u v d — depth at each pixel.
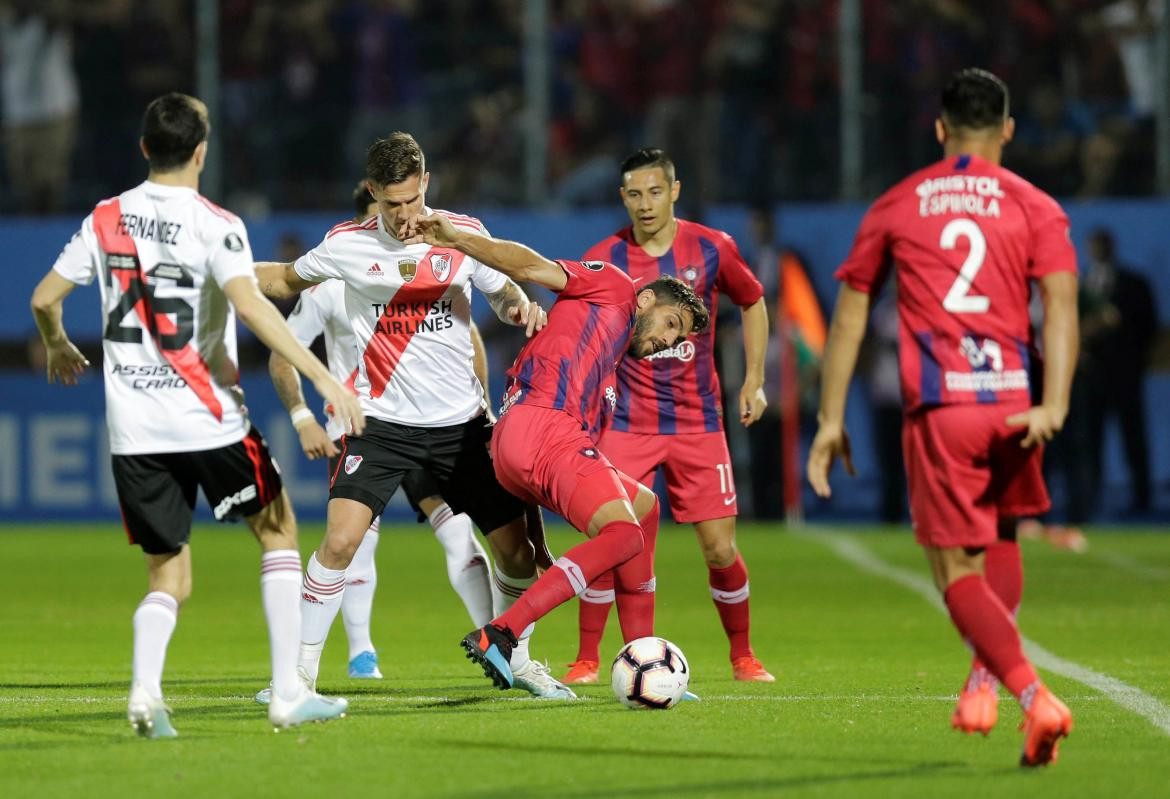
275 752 19.20
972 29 66.69
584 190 68.69
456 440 24.69
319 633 24.02
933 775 17.83
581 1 71.44
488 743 19.91
